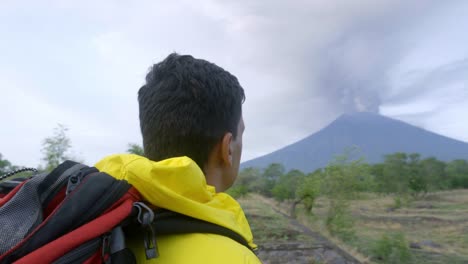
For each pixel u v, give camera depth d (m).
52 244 0.62
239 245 0.80
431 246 14.06
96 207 0.70
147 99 1.00
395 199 29.70
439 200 32.62
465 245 14.29
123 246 0.70
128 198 0.75
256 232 14.77
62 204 0.69
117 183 0.75
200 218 0.79
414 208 26.72
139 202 0.73
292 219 19.11
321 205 24.64
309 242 12.98
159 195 0.75
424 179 32.81
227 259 0.75
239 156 1.12
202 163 0.98
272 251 11.74
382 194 34.91
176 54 1.06
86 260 0.65
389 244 11.71
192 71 0.98
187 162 0.78
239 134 1.12
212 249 0.76
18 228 0.68
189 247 0.77
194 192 0.80
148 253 0.73
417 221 20.53
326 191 16.16
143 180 0.74
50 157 11.20
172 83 0.97
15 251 0.63
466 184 41.44
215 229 0.80
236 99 1.06
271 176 42.03
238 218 0.97
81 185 0.73
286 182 28.11
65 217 0.67
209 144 0.99
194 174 0.78
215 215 0.81
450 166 44.44
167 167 0.75
